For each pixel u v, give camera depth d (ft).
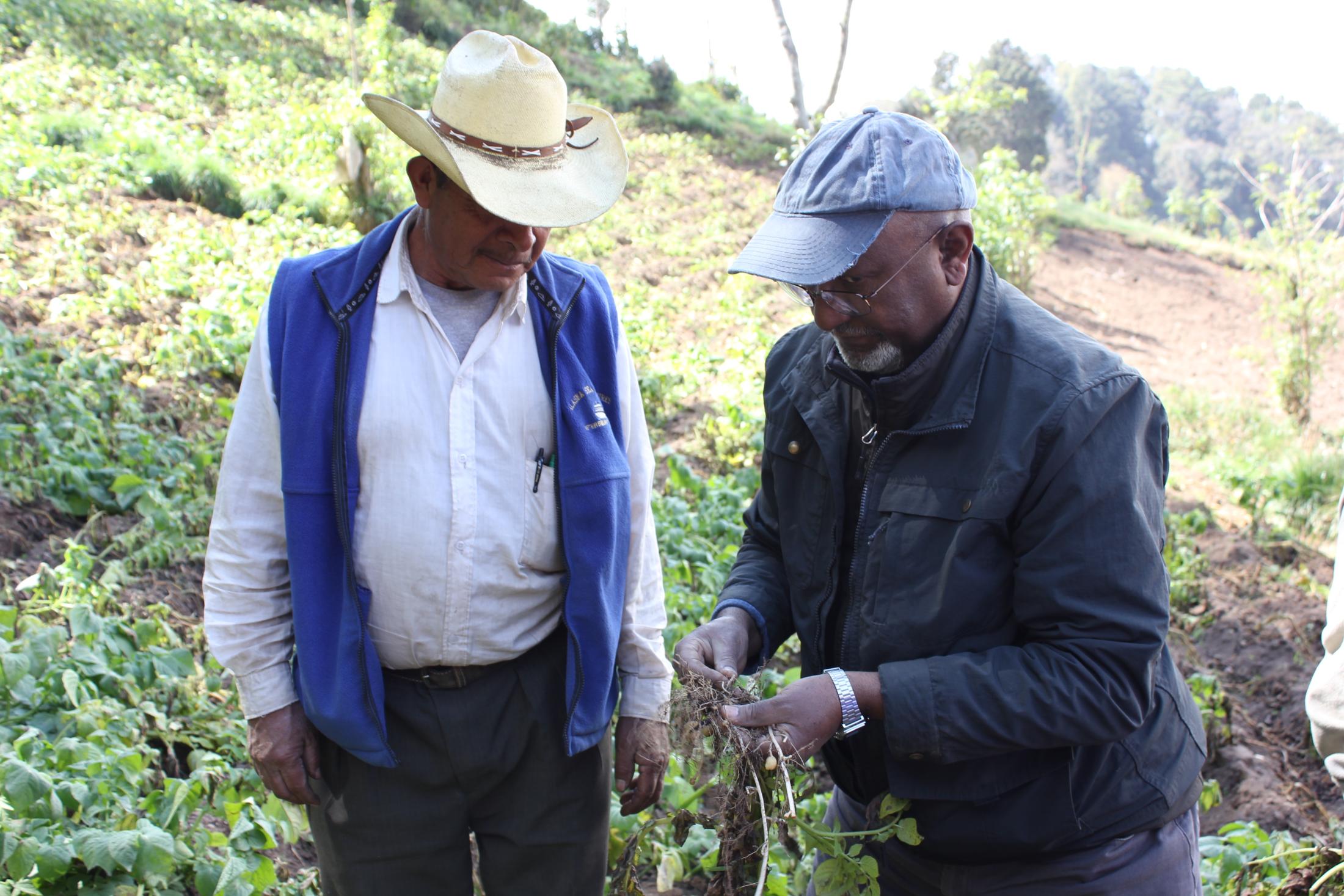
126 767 9.50
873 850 7.91
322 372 6.58
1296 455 32.35
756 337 32.86
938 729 6.48
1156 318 54.03
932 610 6.74
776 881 9.45
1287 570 24.06
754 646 8.08
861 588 7.17
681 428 26.20
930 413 6.77
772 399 7.99
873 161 6.36
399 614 6.84
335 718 6.74
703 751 7.07
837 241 6.30
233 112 50.11
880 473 7.06
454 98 6.40
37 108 43.01
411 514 6.66
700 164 62.54
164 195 37.29
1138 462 6.49
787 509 7.83
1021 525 6.53
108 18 56.75
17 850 8.09
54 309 24.50
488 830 7.67
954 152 6.68
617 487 7.09
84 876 8.68
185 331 23.86
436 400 6.70
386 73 52.80
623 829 10.41
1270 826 14.19
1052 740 6.43
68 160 36.24
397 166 42.42
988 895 7.26
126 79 50.39
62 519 16.08
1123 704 6.37
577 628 7.05
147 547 14.88
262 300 27.02
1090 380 6.43
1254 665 19.44
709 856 10.39
